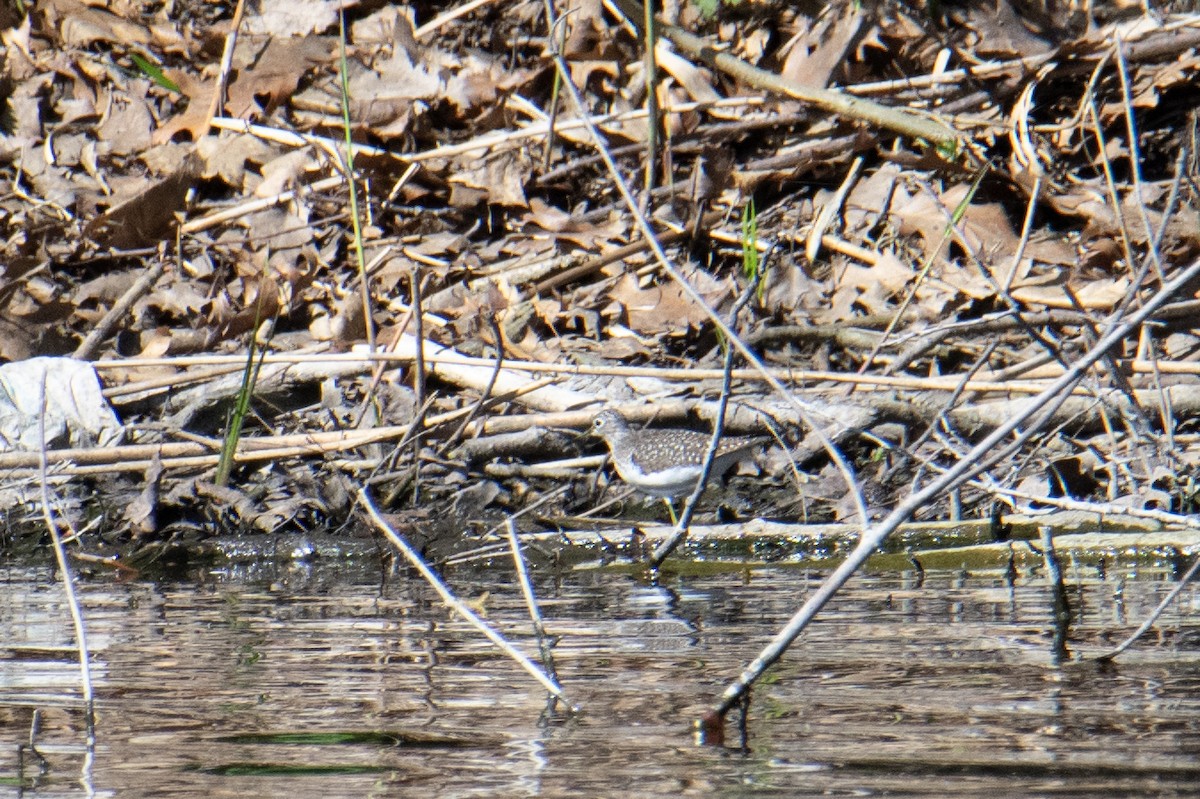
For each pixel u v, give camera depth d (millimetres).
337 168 15438
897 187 15047
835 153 15445
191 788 5281
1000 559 10430
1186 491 10836
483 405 11906
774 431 11500
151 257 15188
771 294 14102
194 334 13719
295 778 5395
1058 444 11664
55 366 12500
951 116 15258
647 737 5938
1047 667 7148
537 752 5730
